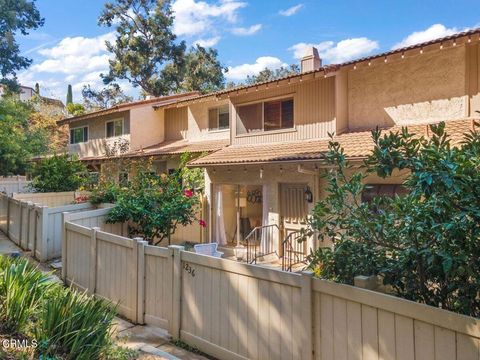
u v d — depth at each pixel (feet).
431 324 9.63
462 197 9.16
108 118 69.31
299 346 12.27
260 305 13.44
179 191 36.11
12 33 97.45
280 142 41.14
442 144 10.11
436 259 9.99
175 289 16.44
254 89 41.06
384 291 11.87
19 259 17.93
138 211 31.01
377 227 11.21
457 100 31.89
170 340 16.42
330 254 12.46
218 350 14.70
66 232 24.22
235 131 45.62
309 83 38.91
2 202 43.68
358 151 28.86
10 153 50.52
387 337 10.43
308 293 12.05
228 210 42.96
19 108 55.98
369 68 36.78
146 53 119.24
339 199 12.19
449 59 32.32
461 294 10.32
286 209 37.14
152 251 17.63
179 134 64.69
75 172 54.34
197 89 124.47
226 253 40.81
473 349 8.93
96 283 21.01
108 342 12.94
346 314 11.32
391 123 35.45
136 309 18.17
